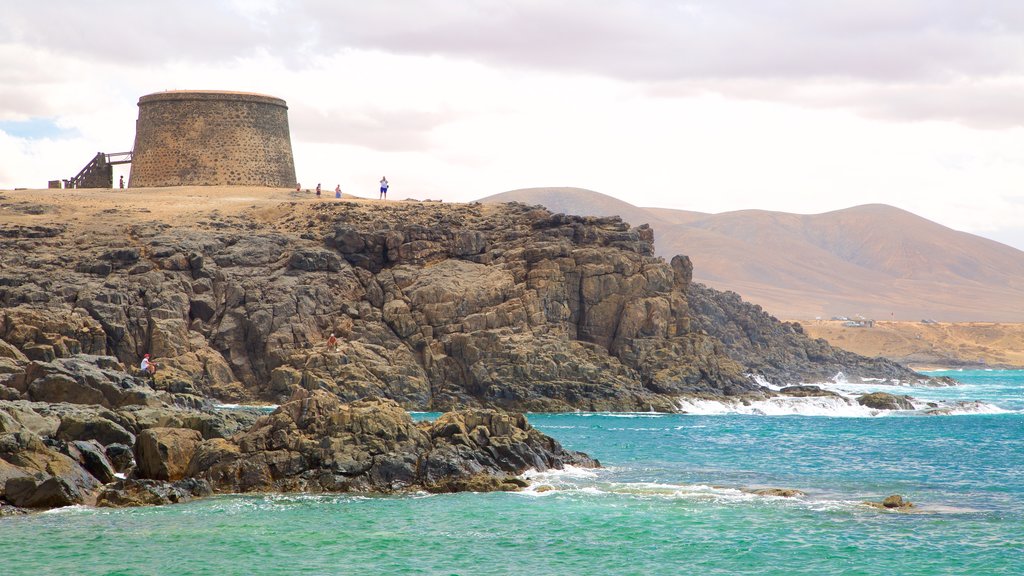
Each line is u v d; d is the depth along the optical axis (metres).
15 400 67.19
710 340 122.00
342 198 149.25
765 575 42.38
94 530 47.56
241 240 118.31
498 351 106.69
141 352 102.88
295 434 57.88
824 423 99.94
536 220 126.38
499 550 45.56
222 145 153.75
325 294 112.31
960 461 72.81
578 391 106.00
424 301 110.94
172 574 41.81
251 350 107.25
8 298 102.69
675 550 45.72
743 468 68.06
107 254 111.44
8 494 51.19
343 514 51.34
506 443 62.00
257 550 45.12
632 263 117.56
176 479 56.50
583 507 53.38
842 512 52.75
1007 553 45.19
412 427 59.94
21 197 138.38
